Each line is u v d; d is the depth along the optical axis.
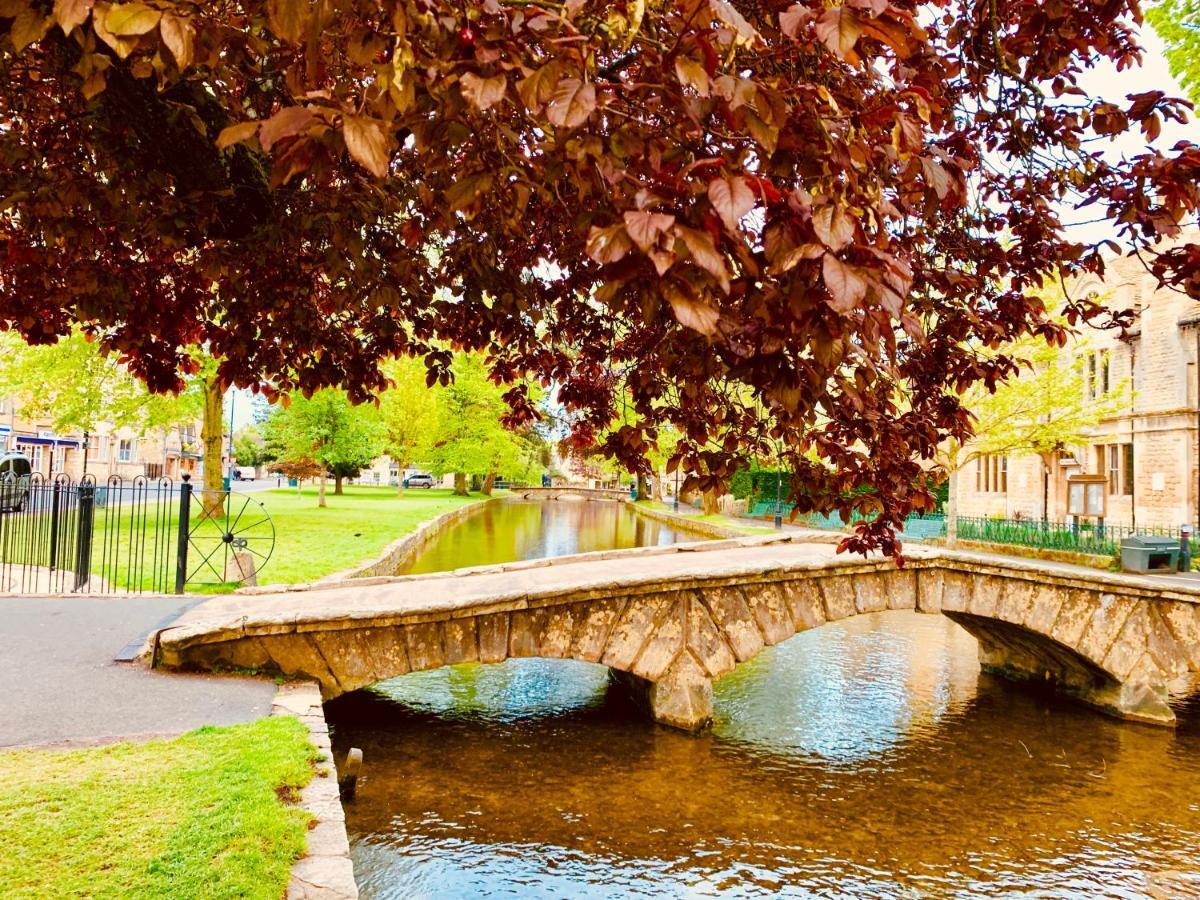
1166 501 21.22
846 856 6.43
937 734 9.68
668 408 3.82
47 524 15.70
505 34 1.51
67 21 1.26
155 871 3.15
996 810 7.48
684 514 38.47
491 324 4.48
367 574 13.27
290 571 12.73
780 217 1.51
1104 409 20.70
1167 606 10.79
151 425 18.11
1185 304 21.03
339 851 3.46
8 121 3.62
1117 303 22.77
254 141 2.13
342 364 4.84
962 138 3.58
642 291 1.58
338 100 1.54
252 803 3.79
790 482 3.77
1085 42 2.99
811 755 8.65
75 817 3.59
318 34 1.38
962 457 21.73
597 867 5.99
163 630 6.59
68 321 5.05
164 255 4.25
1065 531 20.38
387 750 8.15
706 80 1.40
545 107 1.47
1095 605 10.75
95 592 9.52
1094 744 9.57
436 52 1.55
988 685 12.20
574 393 4.85
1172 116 2.60
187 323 4.63
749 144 1.80
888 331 1.68
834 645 14.34
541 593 8.27
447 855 6.00
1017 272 3.90
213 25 1.72
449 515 33.69
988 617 10.87
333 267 3.54
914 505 3.52
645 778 7.70
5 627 7.46
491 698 10.09
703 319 1.35
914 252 3.32
